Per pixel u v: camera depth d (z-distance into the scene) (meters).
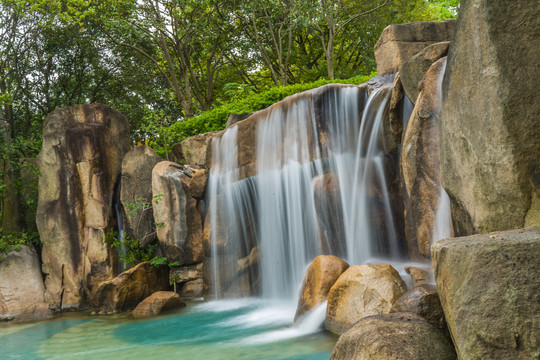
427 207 5.65
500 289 2.66
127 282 10.39
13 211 13.31
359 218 8.21
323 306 6.32
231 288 10.54
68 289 11.41
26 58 17.20
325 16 20.17
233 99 16.56
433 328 3.71
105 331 8.26
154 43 22.17
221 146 11.28
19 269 11.33
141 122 21.80
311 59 28.11
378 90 8.08
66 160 11.87
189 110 21.98
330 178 8.67
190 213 11.48
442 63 5.57
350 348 3.70
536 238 2.76
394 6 23.09
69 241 11.56
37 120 19.41
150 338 7.36
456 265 3.04
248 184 10.48
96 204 11.75
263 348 5.88
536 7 3.64
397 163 7.74
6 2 14.34
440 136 4.72
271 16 21.62
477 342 2.66
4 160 13.56
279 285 9.66
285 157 9.56
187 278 11.30
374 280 5.55
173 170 11.72
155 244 11.95
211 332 7.36
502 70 3.70
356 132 8.44
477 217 4.09
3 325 9.93
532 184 3.63
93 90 21.20
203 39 23.42
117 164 12.48
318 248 8.70
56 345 7.44
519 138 3.66
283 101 9.72
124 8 19.62
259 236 10.20
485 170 3.94
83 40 19.17
